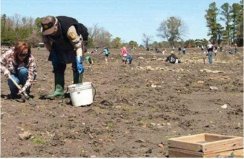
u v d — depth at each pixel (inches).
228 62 1400.1
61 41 377.4
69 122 303.4
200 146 199.6
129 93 463.2
